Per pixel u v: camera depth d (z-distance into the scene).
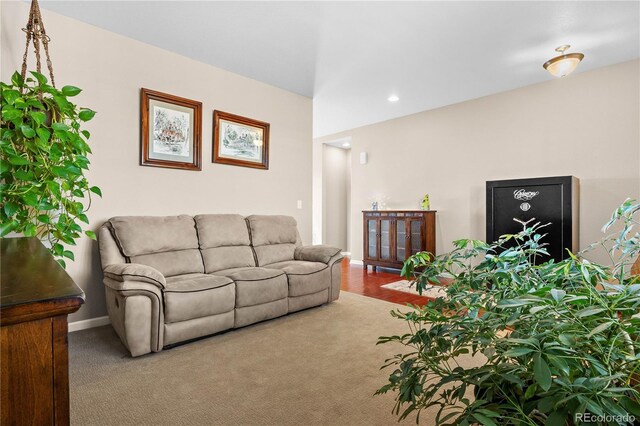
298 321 3.03
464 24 2.91
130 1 2.59
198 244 3.23
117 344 2.47
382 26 2.93
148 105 3.20
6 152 2.02
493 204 4.18
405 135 5.65
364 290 4.26
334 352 2.36
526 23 2.88
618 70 3.70
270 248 3.73
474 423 0.61
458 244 0.98
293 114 4.54
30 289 0.56
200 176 3.60
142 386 1.87
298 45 3.28
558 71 3.27
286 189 4.45
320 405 1.71
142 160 3.14
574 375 0.59
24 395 0.48
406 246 5.18
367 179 6.25
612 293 0.62
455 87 4.38
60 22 2.74
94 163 2.89
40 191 2.15
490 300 0.81
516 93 4.43
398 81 4.16
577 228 3.88
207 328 2.53
